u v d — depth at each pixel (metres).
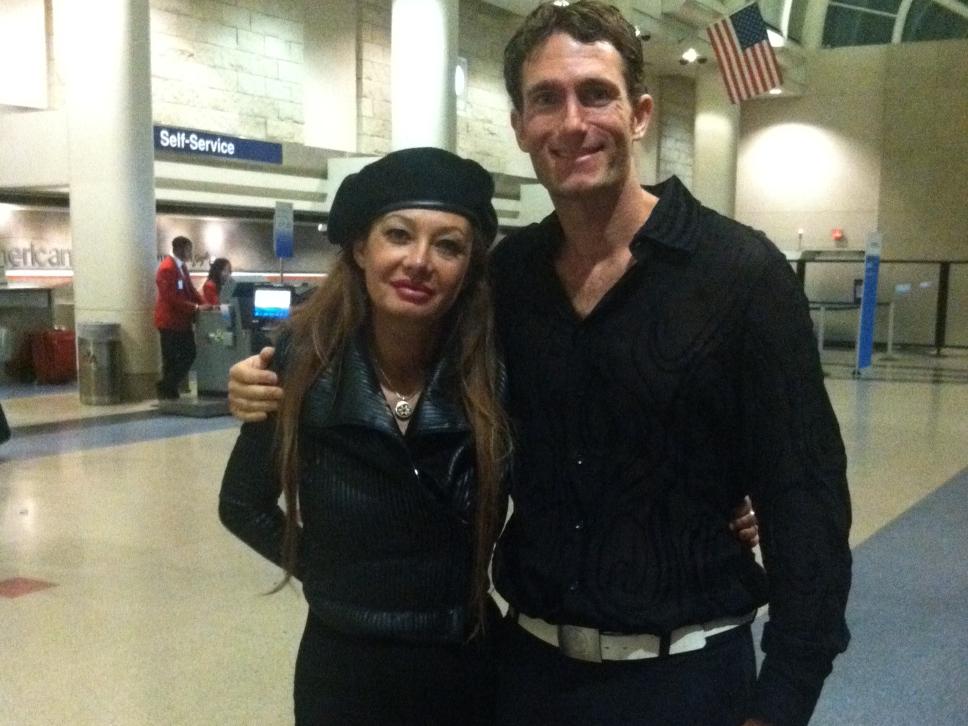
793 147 21.28
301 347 1.63
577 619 1.47
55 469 6.95
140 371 10.23
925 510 6.09
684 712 1.44
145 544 5.16
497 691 1.69
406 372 1.63
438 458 1.57
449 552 1.59
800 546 1.36
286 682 3.51
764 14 19.25
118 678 3.53
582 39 1.43
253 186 12.02
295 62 13.45
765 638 1.40
